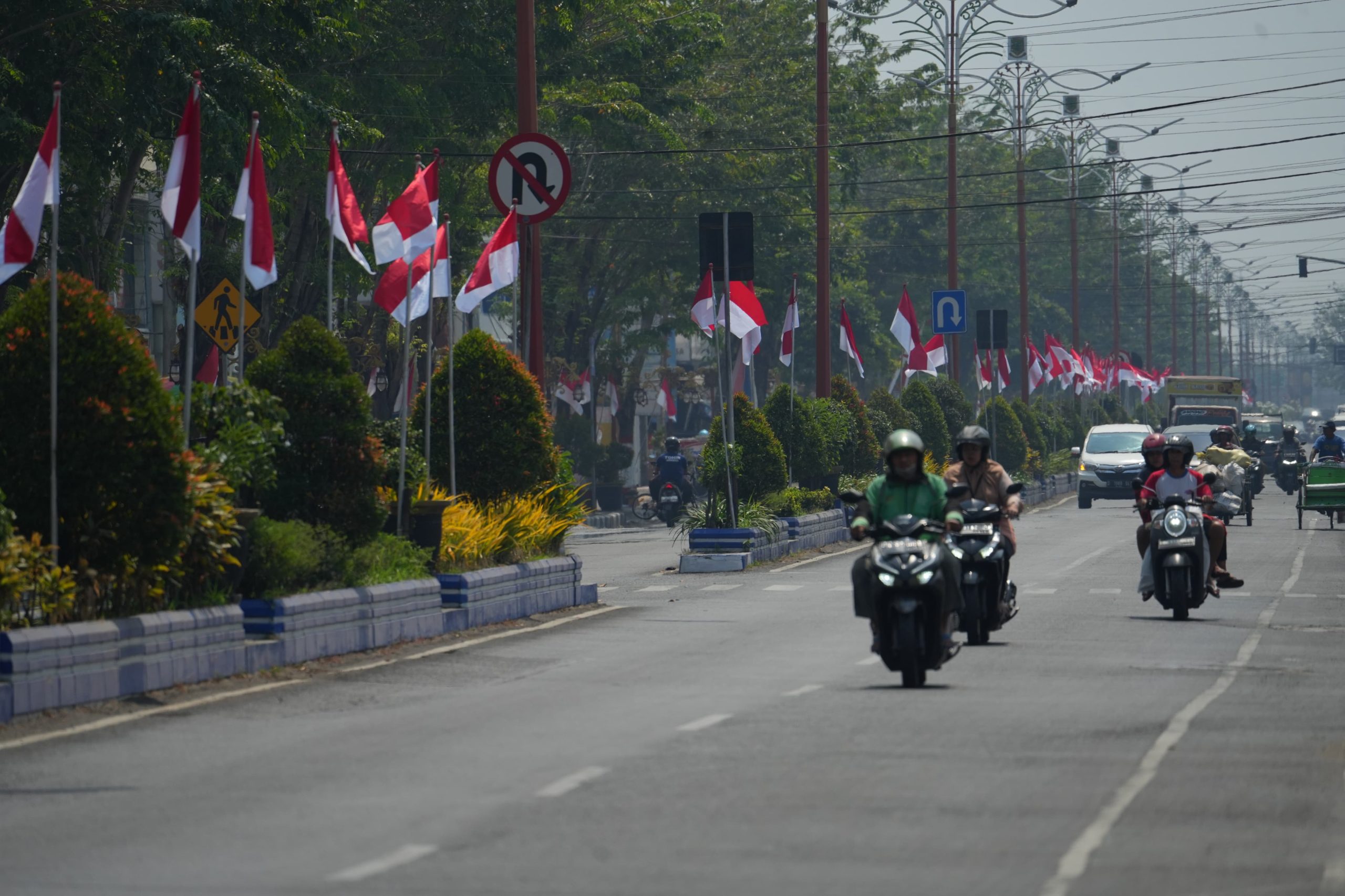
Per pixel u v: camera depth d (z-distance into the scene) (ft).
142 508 157.99
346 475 196.65
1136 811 99.91
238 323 283.59
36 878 86.43
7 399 157.38
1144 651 187.93
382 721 138.31
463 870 86.38
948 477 199.31
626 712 141.49
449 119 437.17
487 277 252.62
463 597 212.64
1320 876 84.64
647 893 81.51
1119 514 544.62
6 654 137.59
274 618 173.17
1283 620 224.53
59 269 320.50
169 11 298.76
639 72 541.75
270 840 94.32
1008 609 196.95
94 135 318.86
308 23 318.86
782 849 90.38
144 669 152.66
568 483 271.08
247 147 310.65
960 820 97.50
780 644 196.03
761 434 379.14
